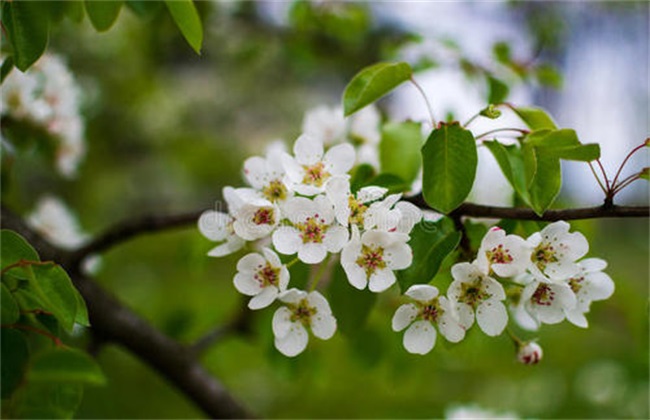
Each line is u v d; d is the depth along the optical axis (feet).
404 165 1.69
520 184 1.48
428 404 3.79
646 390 3.39
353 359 2.20
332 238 1.39
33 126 2.10
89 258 2.08
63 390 1.30
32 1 1.50
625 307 2.24
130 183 5.56
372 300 1.60
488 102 2.16
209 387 2.06
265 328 2.11
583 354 4.21
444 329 1.41
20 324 1.38
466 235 1.49
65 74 2.17
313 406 3.94
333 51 3.05
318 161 1.50
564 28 3.22
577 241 1.42
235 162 5.98
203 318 2.59
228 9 3.11
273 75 5.45
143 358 2.03
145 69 4.45
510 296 1.54
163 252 5.27
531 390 3.82
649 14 4.33
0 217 1.91
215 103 5.89
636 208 1.40
